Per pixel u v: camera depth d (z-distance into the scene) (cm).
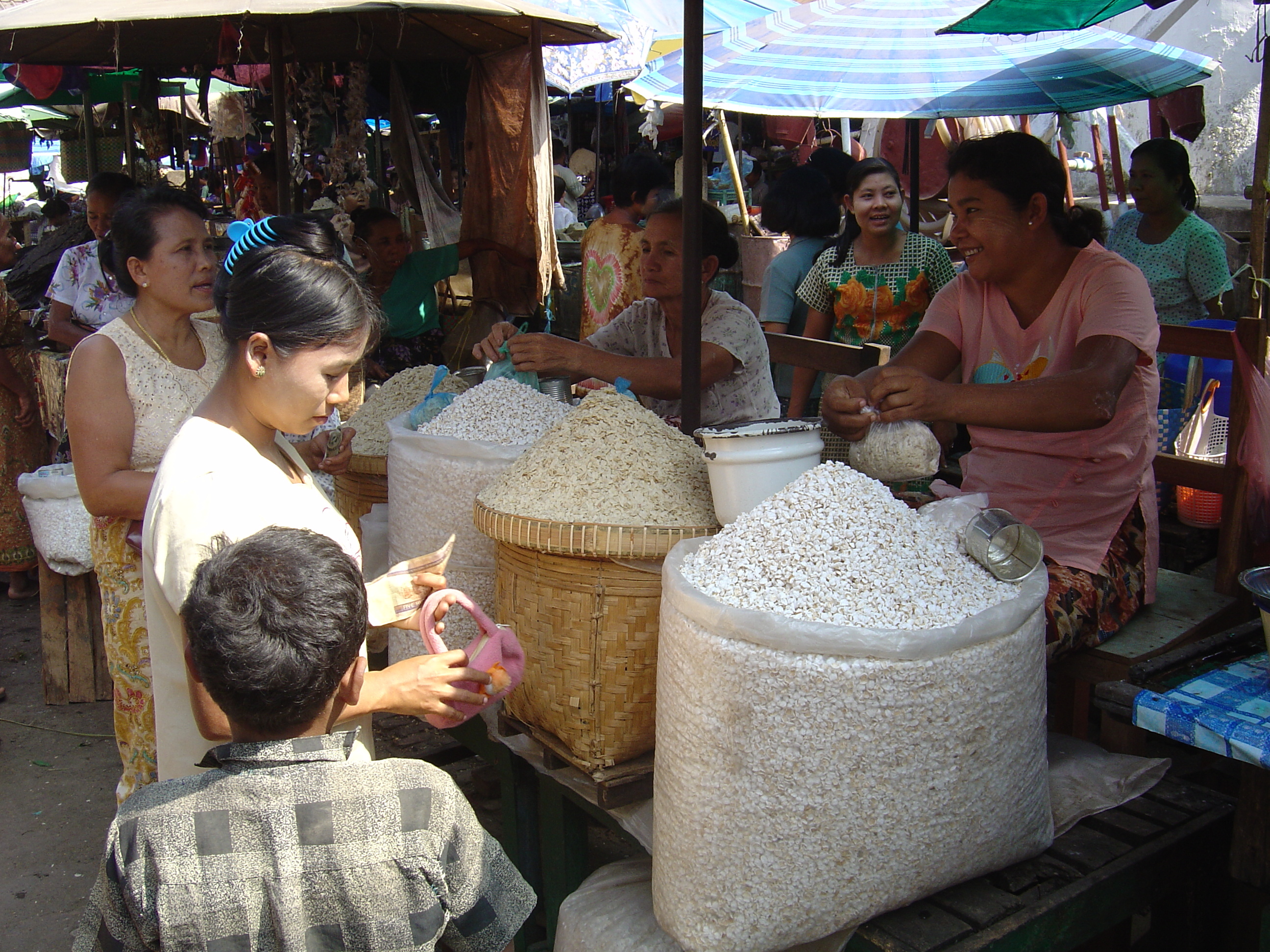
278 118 399
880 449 173
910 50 392
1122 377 184
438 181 609
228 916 109
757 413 263
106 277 454
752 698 140
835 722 138
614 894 183
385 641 266
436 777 119
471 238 519
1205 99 555
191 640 113
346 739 117
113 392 211
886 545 150
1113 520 206
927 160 628
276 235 142
